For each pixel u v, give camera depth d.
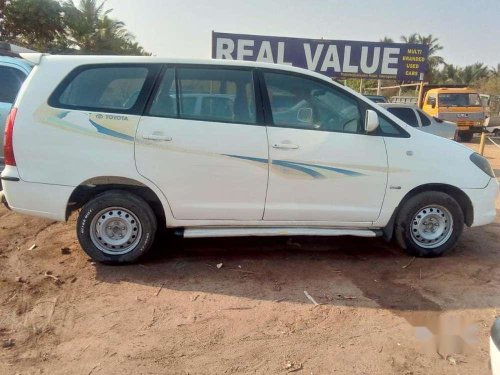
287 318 3.55
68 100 4.19
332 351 3.13
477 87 51.78
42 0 26.05
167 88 4.27
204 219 4.41
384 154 4.49
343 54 18.27
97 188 4.35
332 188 4.45
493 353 2.17
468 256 4.92
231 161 4.27
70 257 4.62
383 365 2.99
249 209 4.40
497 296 3.98
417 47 18.38
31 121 4.13
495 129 23.67
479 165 4.77
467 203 4.77
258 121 4.35
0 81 6.49
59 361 2.97
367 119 4.32
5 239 5.10
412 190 4.64
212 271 4.38
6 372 2.84
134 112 4.21
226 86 4.36
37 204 4.22
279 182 4.36
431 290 4.07
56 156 4.14
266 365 2.97
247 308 3.69
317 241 5.29
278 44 17.92
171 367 2.93
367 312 3.66
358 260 4.74
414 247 4.74
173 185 4.26
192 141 4.21
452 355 3.11
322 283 4.17
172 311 3.62
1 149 6.30
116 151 4.17
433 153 4.61
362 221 4.61
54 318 3.48
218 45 17.78
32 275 4.19
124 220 4.35
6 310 3.57
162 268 4.42
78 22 29.75
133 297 3.83
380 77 18.69
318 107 4.48
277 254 4.86
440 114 21.12
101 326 3.38
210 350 3.12
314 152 4.37
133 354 3.06
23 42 28.23
